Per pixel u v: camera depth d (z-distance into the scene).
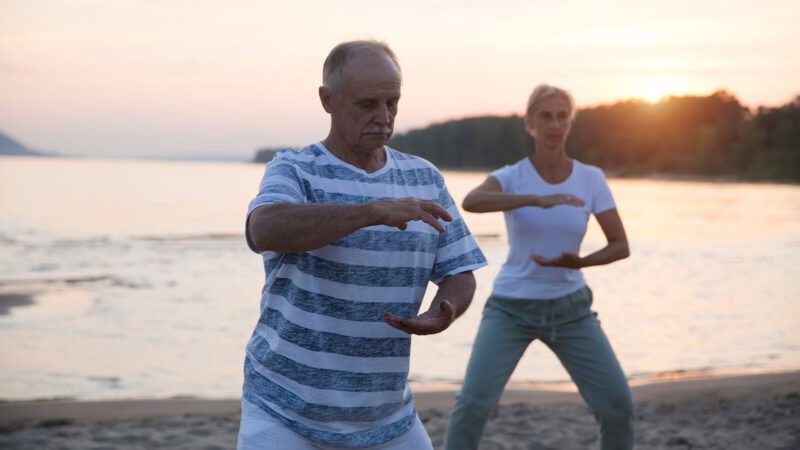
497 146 113.00
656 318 12.57
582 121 114.50
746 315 12.83
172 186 79.31
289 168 2.51
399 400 2.68
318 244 2.29
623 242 4.37
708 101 111.69
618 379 4.13
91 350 10.16
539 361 9.29
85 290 15.80
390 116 2.55
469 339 10.76
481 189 4.40
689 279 17.33
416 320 2.45
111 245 25.42
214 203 50.97
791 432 5.76
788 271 18.73
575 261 4.11
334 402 2.53
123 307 13.70
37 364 9.33
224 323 12.22
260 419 2.54
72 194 60.81
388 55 2.56
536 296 4.20
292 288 2.52
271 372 2.56
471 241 2.81
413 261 2.60
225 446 5.58
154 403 6.79
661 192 70.56
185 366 9.30
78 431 5.88
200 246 25.17
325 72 2.59
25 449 5.42
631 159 112.69
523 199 4.21
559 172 4.46
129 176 114.25
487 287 16.30
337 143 2.61
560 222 4.27
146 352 10.05
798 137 106.06
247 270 19.39
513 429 5.96
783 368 9.06
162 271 19.11
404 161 2.75
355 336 2.53
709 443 5.58
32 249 24.22
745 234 29.09
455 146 113.00
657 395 7.08
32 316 12.68
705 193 68.81
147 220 36.41
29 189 67.94
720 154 108.62
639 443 5.62
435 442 5.69
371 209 2.28
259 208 2.36
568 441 5.70
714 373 8.78
